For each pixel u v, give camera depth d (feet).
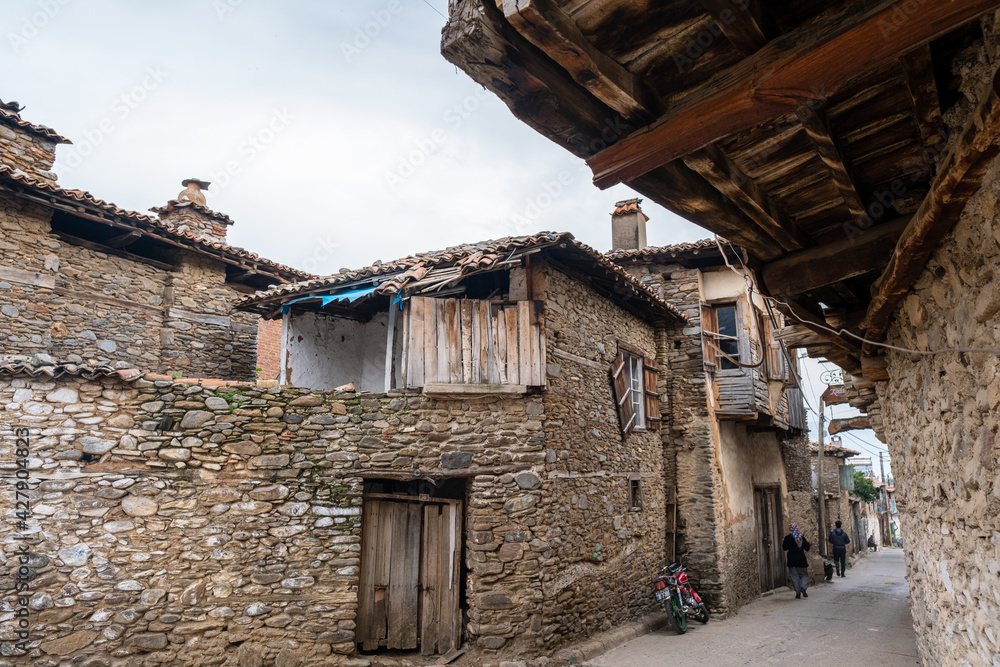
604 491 29.76
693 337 38.22
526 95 7.47
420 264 25.94
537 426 25.26
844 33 5.99
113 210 30.09
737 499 40.34
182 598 21.66
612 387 32.04
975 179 6.93
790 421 46.32
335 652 22.50
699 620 33.30
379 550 24.38
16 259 28.17
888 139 8.82
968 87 7.08
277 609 22.43
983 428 8.34
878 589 45.21
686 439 37.35
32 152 31.30
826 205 10.87
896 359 14.28
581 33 6.71
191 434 22.81
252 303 29.71
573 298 29.25
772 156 9.09
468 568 23.94
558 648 24.66
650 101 7.73
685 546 36.17
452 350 24.93
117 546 21.39
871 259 11.23
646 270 40.09
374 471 23.97
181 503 22.27
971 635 10.36
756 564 42.37
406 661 23.02
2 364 20.85
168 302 34.24
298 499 23.35
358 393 24.75
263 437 23.54
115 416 22.21
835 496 69.92
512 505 24.32
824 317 15.23
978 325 8.02
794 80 6.41
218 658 21.65
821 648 25.96
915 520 15.03
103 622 20.83
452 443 24.52
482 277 28.27
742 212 10.88
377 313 33.06
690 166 8.52
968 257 7.94
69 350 29.68
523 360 25.39
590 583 27.53
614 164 7.97
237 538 22.53
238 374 36.52
